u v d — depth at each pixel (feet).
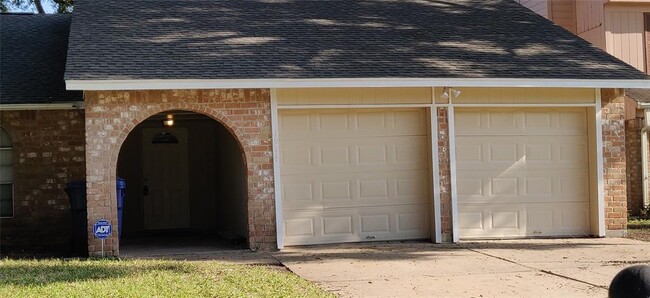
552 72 42.63
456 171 43.50
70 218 47.14
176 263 33.91
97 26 43.70
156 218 56.75
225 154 52.39
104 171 38.09
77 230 41.19
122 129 38.34
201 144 57.72
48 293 26.30
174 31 43.96
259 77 38.47
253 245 40.22
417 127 43.29
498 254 37.29
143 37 42.52
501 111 44.19
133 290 26.78
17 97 45.14
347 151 42.42
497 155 44.09
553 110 44.80
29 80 47.24
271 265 34.60
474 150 43.86
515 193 44.24
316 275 31.27
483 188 43.86
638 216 55.62
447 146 42.73
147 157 56.85
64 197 47.24
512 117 44.32
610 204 44.62
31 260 36.65
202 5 49.44
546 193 44.65
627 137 56.49
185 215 57.26
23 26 55.21
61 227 47.11
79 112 47.55
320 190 42.04
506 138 44.21
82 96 45.52
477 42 46.42
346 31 46.37
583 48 47.06
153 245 45.96
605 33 57.88
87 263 34.32
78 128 47.50
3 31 53.98
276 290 27.17
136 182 56.34
